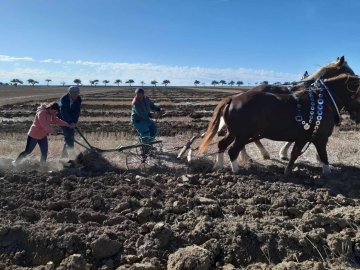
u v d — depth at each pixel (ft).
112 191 25.32
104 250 19.06
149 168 31.35
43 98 166.71
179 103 125.49
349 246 19.56
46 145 30.89
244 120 28.96
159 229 20.02
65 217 22.08
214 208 22.93
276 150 38.58
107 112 92.53
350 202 24.91
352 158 35.35
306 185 28.17
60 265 18.12
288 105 28.86
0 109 102.22
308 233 20.21
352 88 30.30
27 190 25.26
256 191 26.25
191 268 17.94
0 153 36.65
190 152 32.96
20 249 19.47
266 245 19.40
